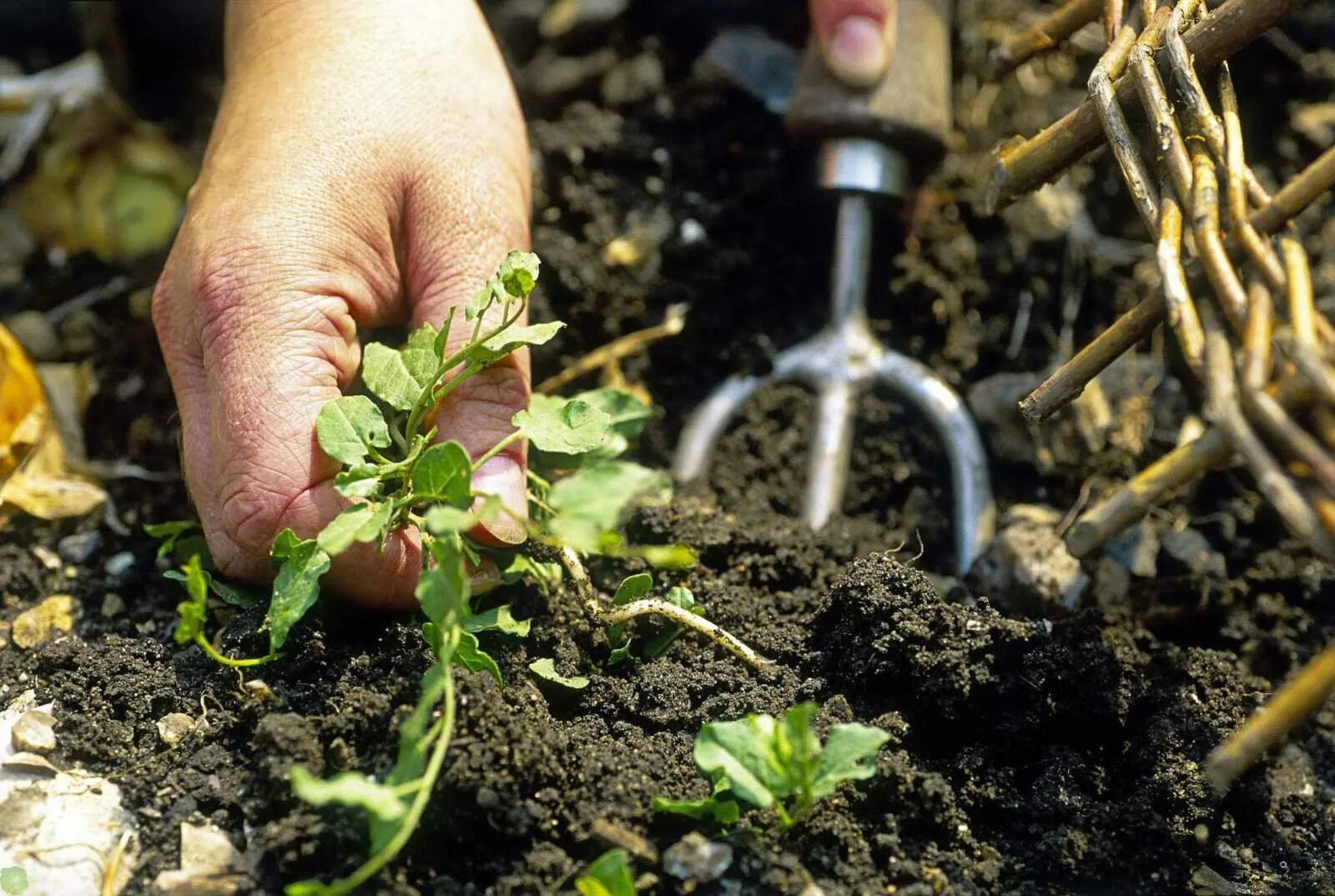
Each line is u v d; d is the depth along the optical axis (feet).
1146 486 1.70
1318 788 1.94
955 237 2.29
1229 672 1.94
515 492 1.88
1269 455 1.63
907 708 1.89
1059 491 2.15
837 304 2.17
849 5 2.07
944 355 2.24
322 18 1.98
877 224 2.27
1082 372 1.77
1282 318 1.67
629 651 1.93
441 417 1.89
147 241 2.34
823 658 1.92
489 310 1.93
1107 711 1.88
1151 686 1.92
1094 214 2.33
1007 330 2.26
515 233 1.98
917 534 2.08
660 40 2.46
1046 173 1.88
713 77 2.37
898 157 2.13
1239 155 1.73
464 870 1.79
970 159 2.34
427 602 1.73
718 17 2.44
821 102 2.11
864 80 2.09
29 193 2.34
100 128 2.35
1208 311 1.69
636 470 1.70
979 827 1.86
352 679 1.86
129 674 1.92
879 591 1.90
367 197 1.93
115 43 2.43
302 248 1.89
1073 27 1.97
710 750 1.76
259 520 1.85
